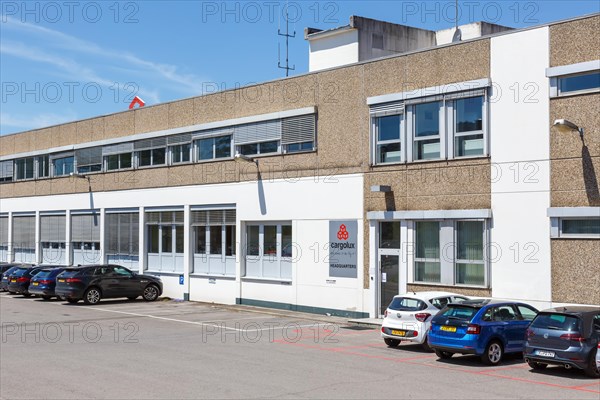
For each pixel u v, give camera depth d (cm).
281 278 2892
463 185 2256
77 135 4081
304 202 2769
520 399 1263
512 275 2122
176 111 3409
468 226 2259
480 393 1311
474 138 2250
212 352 1772
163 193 3469
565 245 2012
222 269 3169
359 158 2575
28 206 4506
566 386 1391
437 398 1259
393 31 3425
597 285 1944
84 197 4003
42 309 2886
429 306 1859
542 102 2075
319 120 2727
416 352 1822
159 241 3506
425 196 2358
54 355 1703
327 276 2672
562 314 1508
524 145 2112
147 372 1477
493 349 1642
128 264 3681
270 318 2602
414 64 2411
